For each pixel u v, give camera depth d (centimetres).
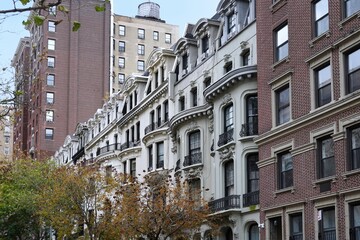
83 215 3884
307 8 2848
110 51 9975
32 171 5166
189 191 3641
